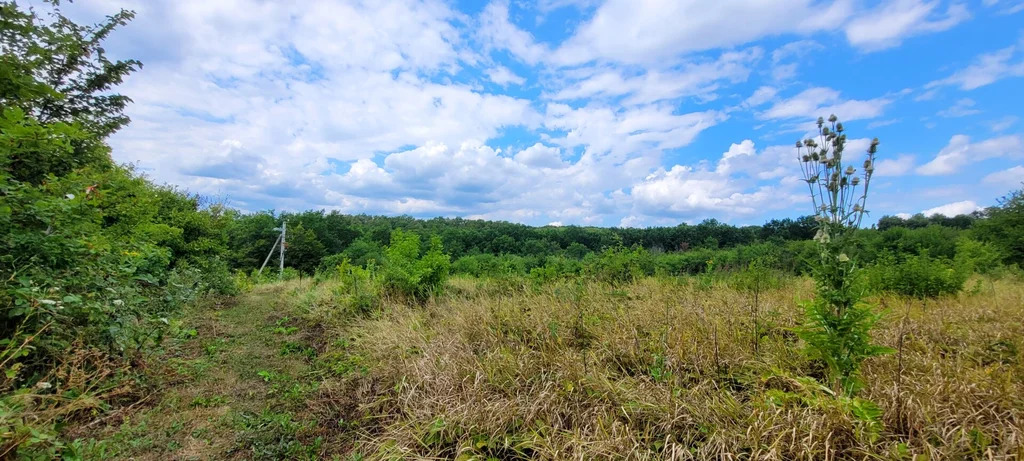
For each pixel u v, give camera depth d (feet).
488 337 14.62
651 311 16.42
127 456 8.11
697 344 12.04
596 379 9.93
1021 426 7.22
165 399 10.77
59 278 9.83
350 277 27.07
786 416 7.78
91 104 23.35
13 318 8.89
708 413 8.27
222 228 61.26
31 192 9.75
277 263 98.94
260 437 9.25
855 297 8.45
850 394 8.32
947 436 7.06
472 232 118.42
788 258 32.32
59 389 8.52
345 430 9.72
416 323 17.11
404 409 9.77
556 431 8.30
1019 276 33.17
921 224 82.17
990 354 11.35
